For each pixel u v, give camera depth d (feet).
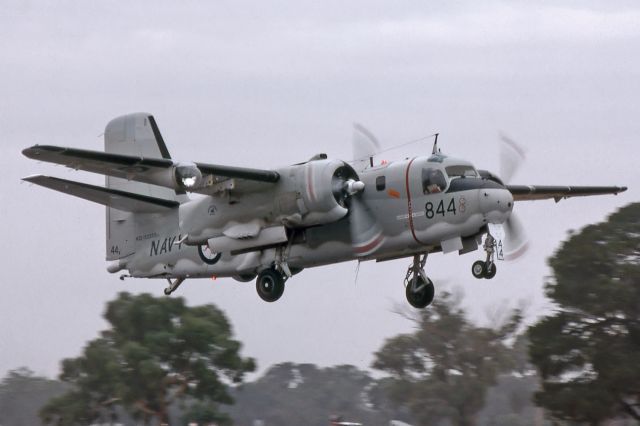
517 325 394.73
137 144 308.40
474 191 240.53
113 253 299.58
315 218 248.32
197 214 264.11
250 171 247.29
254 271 272.31
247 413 497.46
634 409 322.55
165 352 388.37
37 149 226.99
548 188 295.48
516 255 260.01
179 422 391.45
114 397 387.34
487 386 389.39
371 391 482.28
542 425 380.99
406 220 248.73
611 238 347.36
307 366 522.06
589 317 338.13
